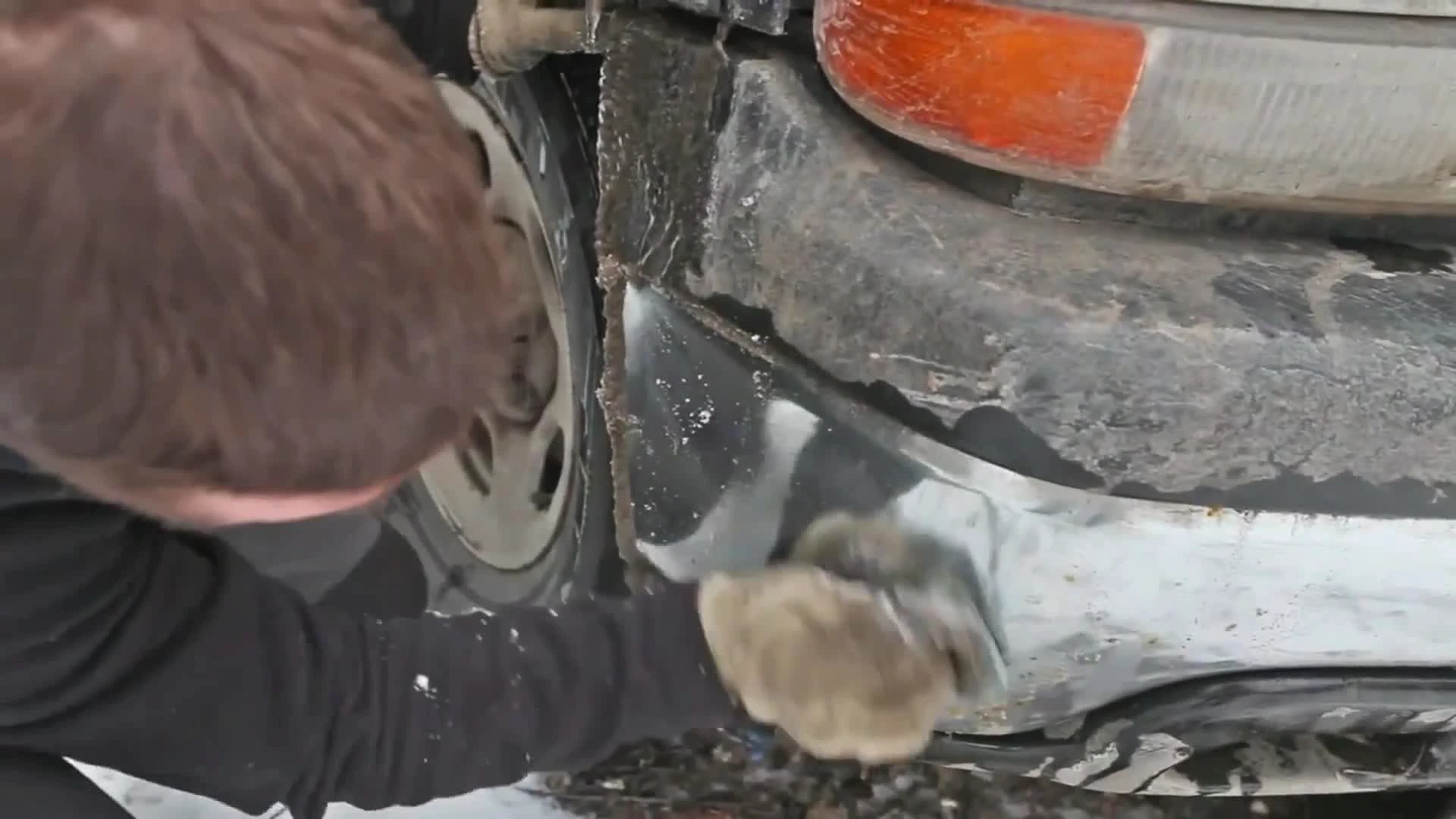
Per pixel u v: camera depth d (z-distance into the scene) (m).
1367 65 0.71
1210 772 1.09
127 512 0.80
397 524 1.76
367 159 0.61
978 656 0.90
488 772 0.95
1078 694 0.95
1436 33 0.71
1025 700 0.96
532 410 1.49
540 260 1.41
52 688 0.82
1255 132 0.74
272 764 0.89
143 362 0.59
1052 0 0.74
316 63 0.62
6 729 0.85
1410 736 1.12
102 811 0.97
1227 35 0.71
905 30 0.79
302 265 0.59
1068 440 0.79
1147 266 0.80
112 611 0.81
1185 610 0.85
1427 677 0.95
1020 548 0.83
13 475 0.74
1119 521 0.80
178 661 0.84
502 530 1.56
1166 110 0.74
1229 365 0.76
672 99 1.01
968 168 0.84
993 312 0.78
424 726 0.93
